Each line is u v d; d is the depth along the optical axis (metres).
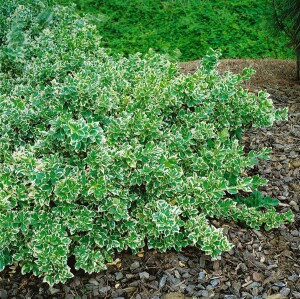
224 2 8.49
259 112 3.64
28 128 3.41
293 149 4.25
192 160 3.38
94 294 2.96
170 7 8.42
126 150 3.02
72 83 3.21
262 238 3.37
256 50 7.24
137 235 3.04
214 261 3.15
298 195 3.76
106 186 2.88
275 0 5.27
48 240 2.77
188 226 3.12
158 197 3.19
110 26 8.00
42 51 4.78
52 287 3.00
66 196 2.80
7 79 4.74
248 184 3.24
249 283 3.03
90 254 2.96
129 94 3.70
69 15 5.70
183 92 3.52
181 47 7.41
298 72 5.45
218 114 3.71
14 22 5.44
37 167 2.89
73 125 2.80
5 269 3.13
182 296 2.93
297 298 2.93
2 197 2.82
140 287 2.99
